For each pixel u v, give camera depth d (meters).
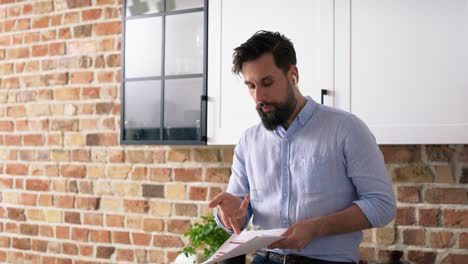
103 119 3.10
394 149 2.45
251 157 1.89
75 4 3.19
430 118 2.05
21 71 3.35
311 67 2.25
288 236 1.58
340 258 1.72
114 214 3.06
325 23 2.22
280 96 1.71
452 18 2.02
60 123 3.22
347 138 1.70
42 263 3.26
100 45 3.11
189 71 2.57
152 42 2.67
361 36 2.16
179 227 2.89
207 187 2.83
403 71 2.09
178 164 2.90
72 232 3.18
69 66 3.20
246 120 2.40
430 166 2.38
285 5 2.31
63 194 3.21
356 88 2.17
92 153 3.13
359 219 1.62
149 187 2.97
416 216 2.41
